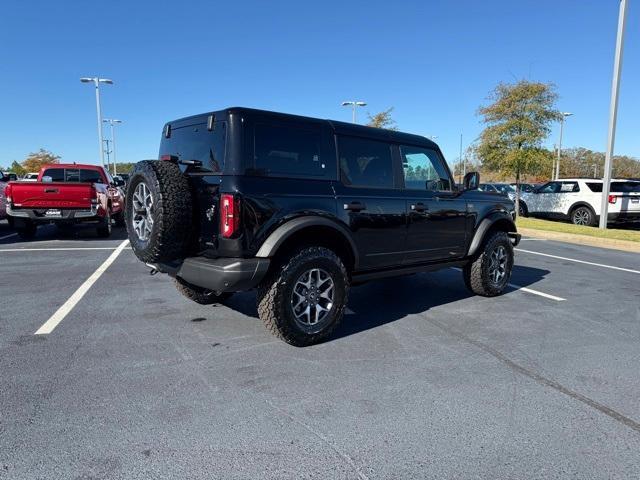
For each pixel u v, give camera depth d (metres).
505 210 6.27
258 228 3.84
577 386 3.48
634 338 4.58
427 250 5.30
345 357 3.97
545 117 17.25
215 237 3.88
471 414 3.04
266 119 4.02
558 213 17.41
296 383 3.44
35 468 2.39
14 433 2.71
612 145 14.17
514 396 3.30
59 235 12.25
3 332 4.41
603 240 12.09
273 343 4.25
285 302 3.99
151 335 4.41
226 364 3.76
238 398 3.19
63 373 3.53
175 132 4.64
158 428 2.79
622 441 2.75
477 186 5.80
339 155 4.51
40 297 5.70
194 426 2.82
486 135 17.97
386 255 4.88
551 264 8.95
